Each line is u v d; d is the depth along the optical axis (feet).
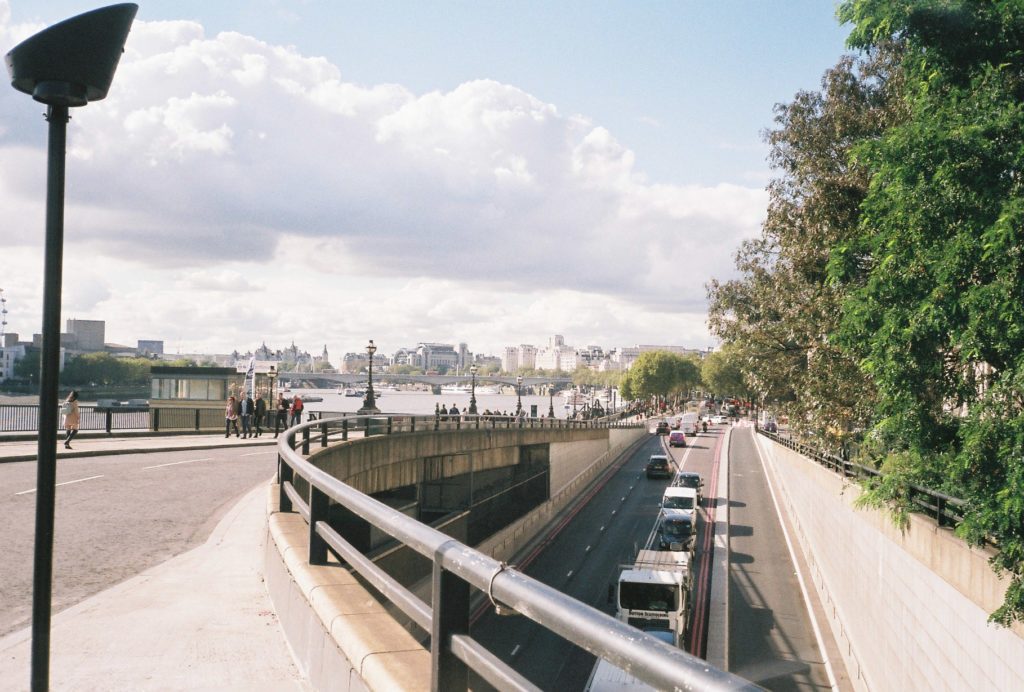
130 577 27.86
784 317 91.56
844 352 41.93
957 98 36.09
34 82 12.05
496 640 86.48
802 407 93.30
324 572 17.84
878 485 53.36
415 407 592.60
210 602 23.16
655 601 78.64
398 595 10.91
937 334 35.12
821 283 80.48
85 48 11.98
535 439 150.41
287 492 24.73
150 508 44.21
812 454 123.65
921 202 34.88
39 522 12.26
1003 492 31.17
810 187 85.15
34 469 60.08
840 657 80.69
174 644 18.97
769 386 99.04
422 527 9.87
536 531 147.74
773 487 200.95
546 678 75.46
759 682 74.69
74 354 565.12
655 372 541.75
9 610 23.06
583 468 202.80
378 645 11.91
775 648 85.66
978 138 32.37
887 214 38.81
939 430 38.06
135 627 20.47
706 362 477.36
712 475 223.10
